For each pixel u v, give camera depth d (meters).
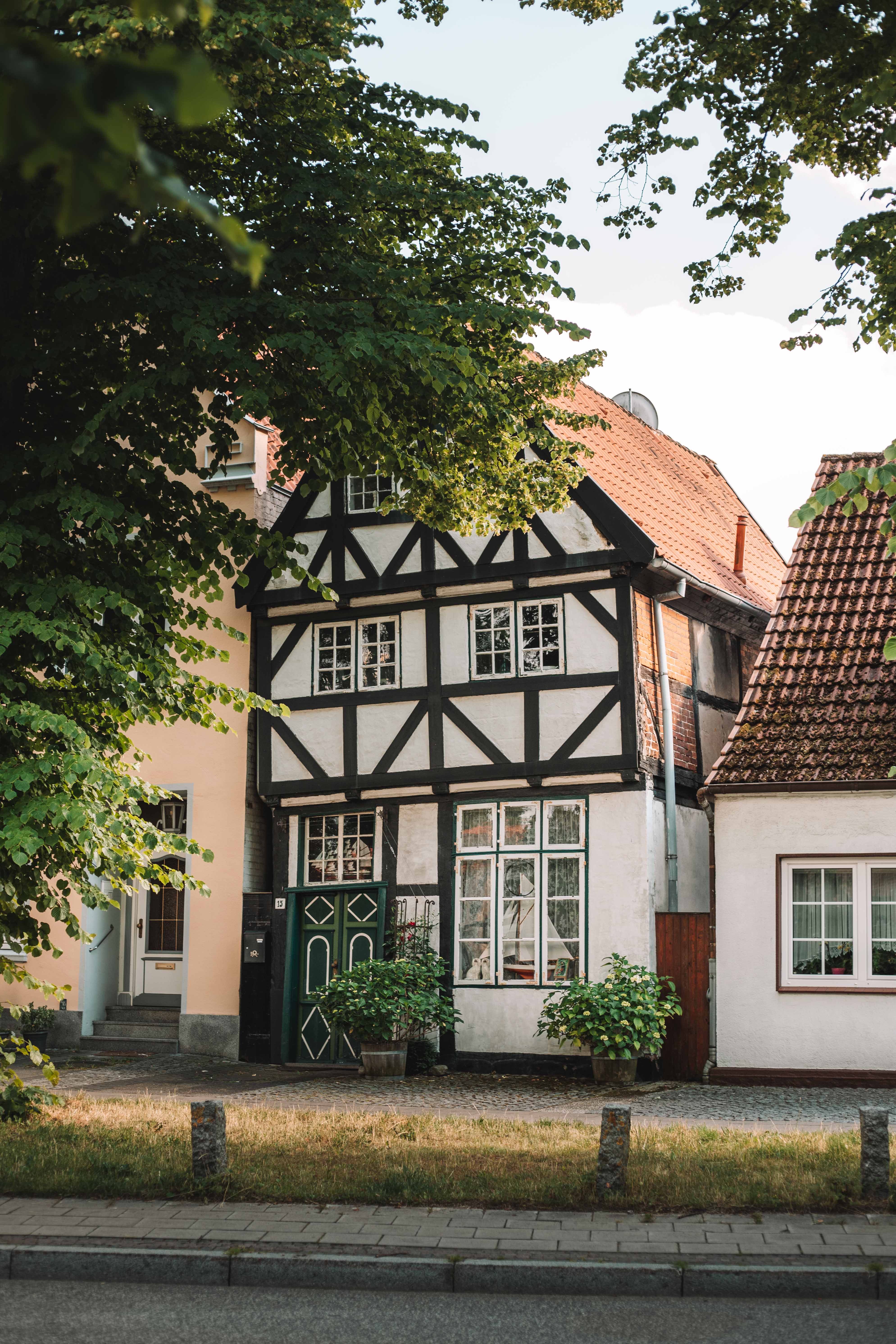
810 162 10.95
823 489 7.57
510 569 16.88
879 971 14.29
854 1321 6.08
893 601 16.12
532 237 11.62
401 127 11.48
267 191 11.10
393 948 16.86
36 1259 6.98
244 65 9.74
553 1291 6.61
